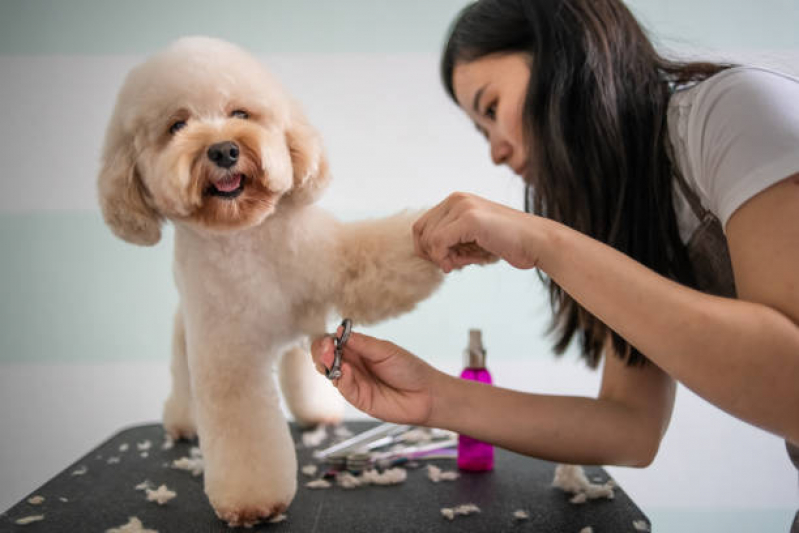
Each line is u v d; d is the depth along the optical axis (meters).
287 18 2.13
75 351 2.19
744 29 2.03
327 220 1.04
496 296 2.19
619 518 0.95
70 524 0.97
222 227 0.92
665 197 0.86
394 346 0.93
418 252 0.93
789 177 0.66
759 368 0.62
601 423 0.96
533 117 0.90
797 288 0.64
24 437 2.19
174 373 1.40
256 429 0.98
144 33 2.11
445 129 2.16
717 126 0.76
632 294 0.69
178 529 0.94
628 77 0.87
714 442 2.12
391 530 0.92
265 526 0.94
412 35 2.14
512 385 2.18
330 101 2.15
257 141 0.91
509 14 0.97
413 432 1.35
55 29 2.10
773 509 2.10
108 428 2.20
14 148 2.12
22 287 2.16
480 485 1.10
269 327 1.01
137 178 1.01
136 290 2.19
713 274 0.92
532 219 0.78
